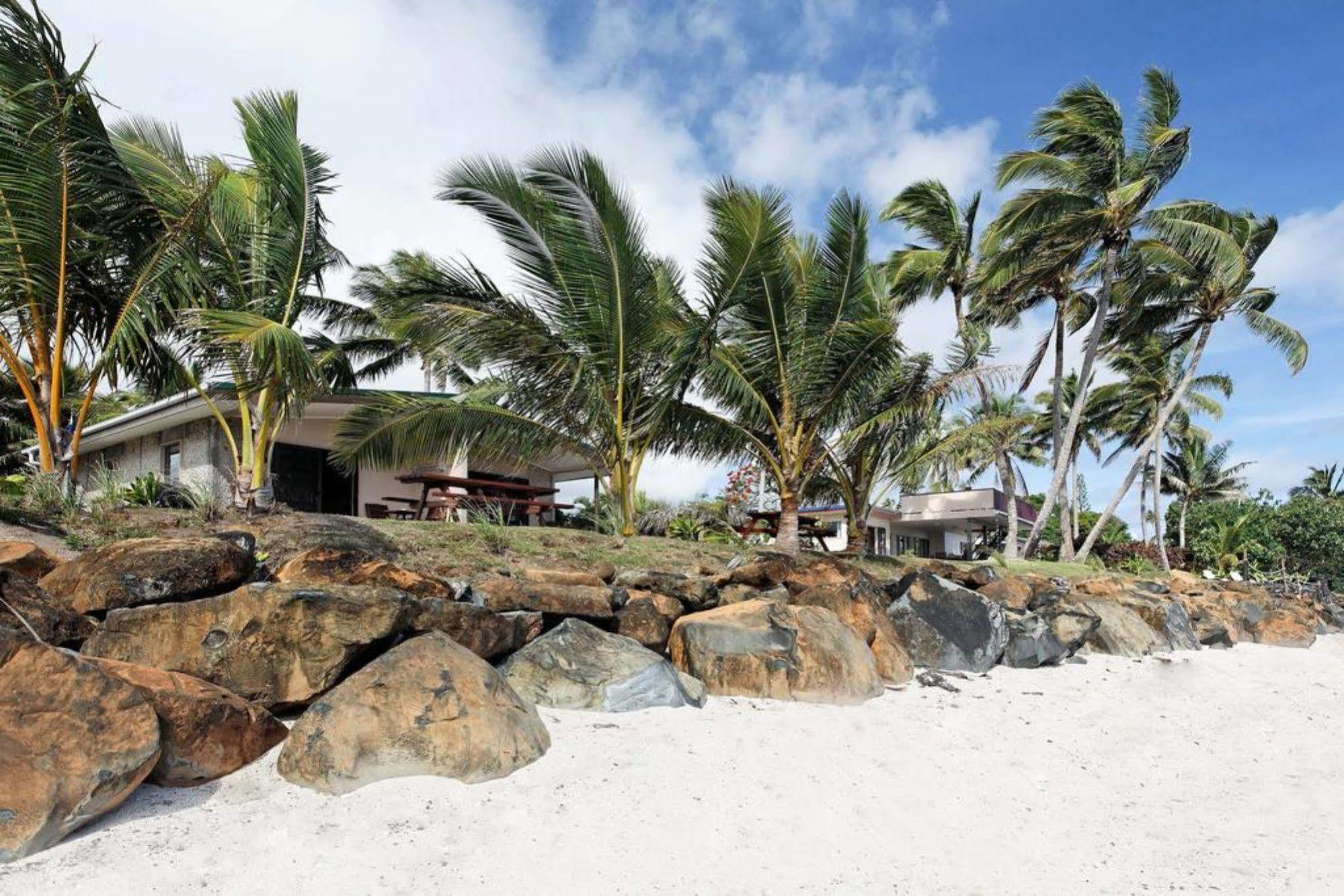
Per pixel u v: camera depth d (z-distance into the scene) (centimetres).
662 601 724
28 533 657
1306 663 1229
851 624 777
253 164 960
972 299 2308
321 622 462
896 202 2245
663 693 579
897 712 657
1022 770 550
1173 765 593
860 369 1166
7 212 762
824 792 467
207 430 1464
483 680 466
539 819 390
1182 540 4531
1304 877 388
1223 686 941
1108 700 808
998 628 915
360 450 977
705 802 432
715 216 1055
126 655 443
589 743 493
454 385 2053
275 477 1518
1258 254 2267
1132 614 1179
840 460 1377
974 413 2412
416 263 979
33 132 749
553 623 650
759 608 693
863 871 372
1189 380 2373
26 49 746
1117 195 1897
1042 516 2119
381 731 412
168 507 912
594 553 910
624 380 1049
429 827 370
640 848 373
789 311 1174
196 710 393
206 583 502
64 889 294
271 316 953
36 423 818
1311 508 3894
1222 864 402
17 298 804
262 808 371
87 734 339
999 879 373
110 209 850
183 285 912
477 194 922
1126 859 406
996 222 1966
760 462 1307
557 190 945
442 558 766
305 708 466
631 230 996
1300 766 603
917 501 3097
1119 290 2248
